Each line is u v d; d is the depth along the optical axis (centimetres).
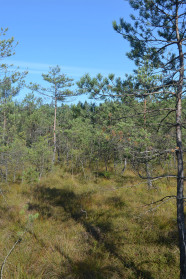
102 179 1270
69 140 1741
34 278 436
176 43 462
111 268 503
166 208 779
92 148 1424
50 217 782
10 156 877
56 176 1403
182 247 396
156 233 629
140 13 523
